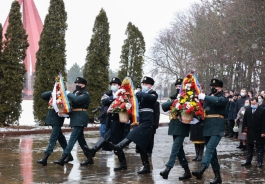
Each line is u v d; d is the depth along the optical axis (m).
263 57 26.00
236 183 8.48
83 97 9.97
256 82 29.19
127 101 9.27
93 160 11.16
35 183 7.98
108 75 24.03
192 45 37.44
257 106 11.09
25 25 42.72
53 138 10.11
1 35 19.55
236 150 14.26
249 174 9.58
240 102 16.42
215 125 8.41
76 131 10.01
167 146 15.02
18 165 10.05
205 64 33.94
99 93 23.75
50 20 20.94
